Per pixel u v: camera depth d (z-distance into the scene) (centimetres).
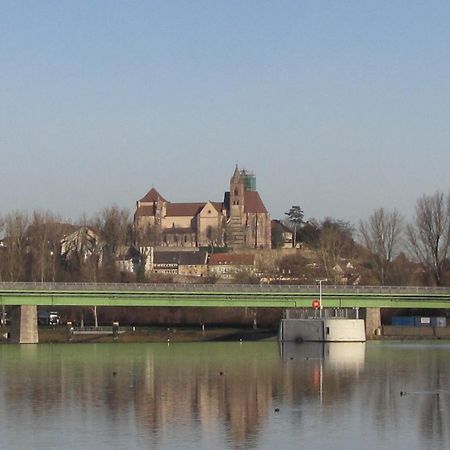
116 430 14175
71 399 17300
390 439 13575
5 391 18388
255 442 13350
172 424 14650
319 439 13575
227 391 18350
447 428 14338
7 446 13150
